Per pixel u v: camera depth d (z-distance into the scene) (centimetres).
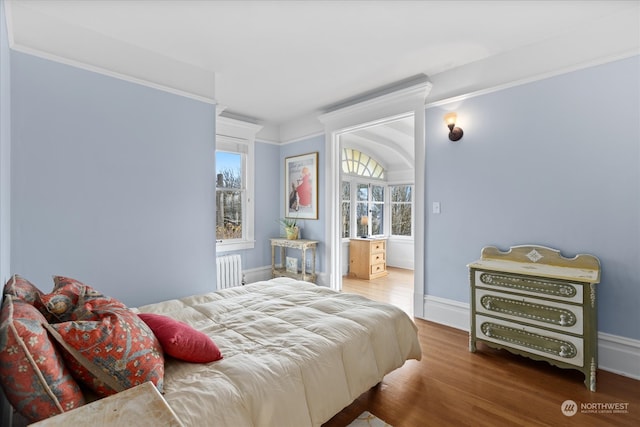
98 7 204
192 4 202
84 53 228
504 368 224
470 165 288
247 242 448
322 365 145
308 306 207
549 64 245
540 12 211
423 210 320
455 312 300
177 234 277
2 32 145
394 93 331
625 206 213
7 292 113
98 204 233
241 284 424
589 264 225
